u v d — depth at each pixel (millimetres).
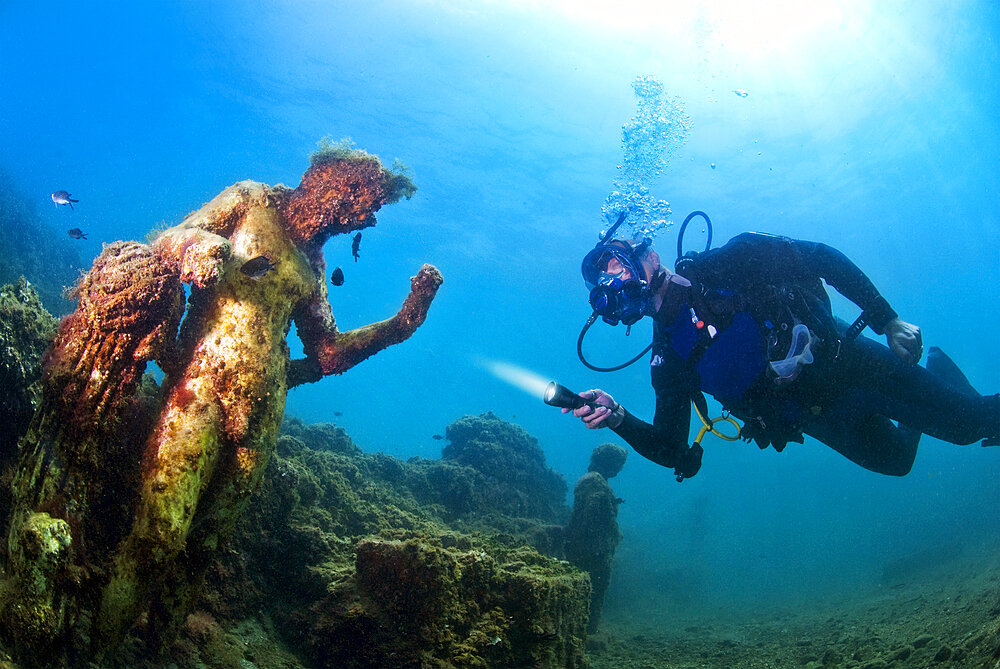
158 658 2900
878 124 27875
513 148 29984
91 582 2617
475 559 4012
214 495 2711
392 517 6293
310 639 3828
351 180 3275
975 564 9070
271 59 27219
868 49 23188
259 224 3146
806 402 3252
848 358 3143
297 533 4418
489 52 24438
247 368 2764
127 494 2887
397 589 3777
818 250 3211
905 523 19922
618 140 28516
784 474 35062
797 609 10281
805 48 22828
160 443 2518
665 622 10336
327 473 6133
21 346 3336
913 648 4246
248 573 4117
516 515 10430
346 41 24938
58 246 19156
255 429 2762
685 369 3244
